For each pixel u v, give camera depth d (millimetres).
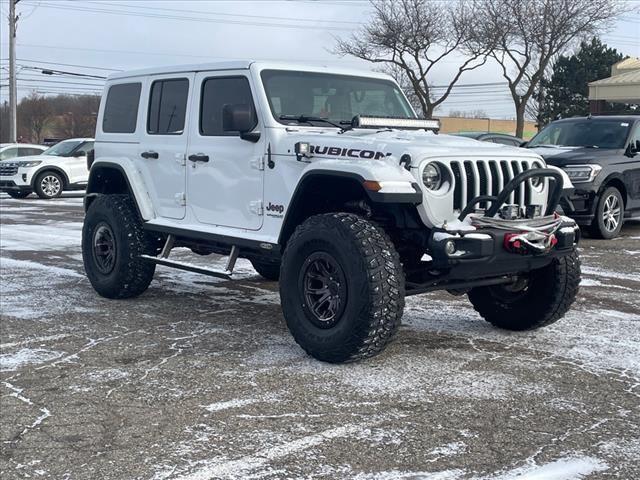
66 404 4406
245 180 5855
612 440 3848
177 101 6613
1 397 4535
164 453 3723
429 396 4473
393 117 6203
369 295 4711
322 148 5289
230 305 7000
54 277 8453
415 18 31016
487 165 5102
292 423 4074
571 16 29969
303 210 5457
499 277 5590
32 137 65812
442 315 6586
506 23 30344
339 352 4910
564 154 10945
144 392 4594
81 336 5875
